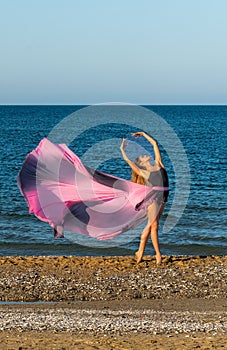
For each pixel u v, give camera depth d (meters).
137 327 9.71
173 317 10.71
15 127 103.62
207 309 11.70
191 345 8.58
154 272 14.27
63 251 19.34
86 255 18.88
